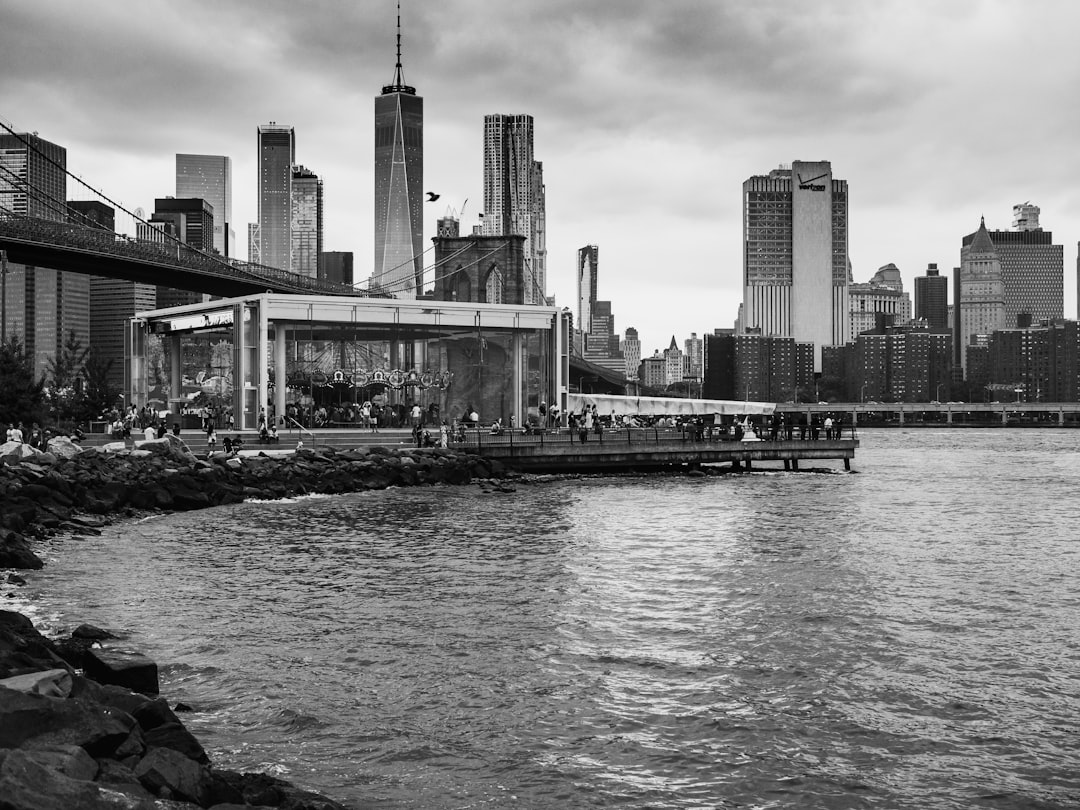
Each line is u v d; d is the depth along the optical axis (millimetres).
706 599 28172
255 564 33375
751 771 15930
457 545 38250
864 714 18531
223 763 15578
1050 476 84938
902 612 26703
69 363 124562
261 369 78500
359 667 21016
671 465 83062
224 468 57969
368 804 14344
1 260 86000
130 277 141125
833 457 85812
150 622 24688
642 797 14930
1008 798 15109
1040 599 28500
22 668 15492
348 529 42969
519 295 132375
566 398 94125
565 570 32688
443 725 17688
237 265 160375
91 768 11375
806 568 33562
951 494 64938
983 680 20594
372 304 81750
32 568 31625
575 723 17906
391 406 82438
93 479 48719
